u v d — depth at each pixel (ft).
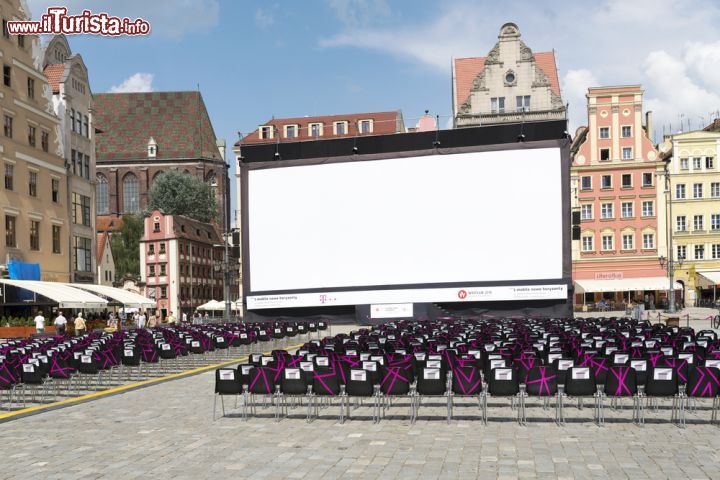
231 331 104.63
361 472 31.27
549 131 107.45
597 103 229.86
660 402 49.98
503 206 108.68
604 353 51.85
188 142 401.70
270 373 44.42
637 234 228.02
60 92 186.39
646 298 223.71
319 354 52.42
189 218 314.55
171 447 37.09
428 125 275.59
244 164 115.44
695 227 231.71
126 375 74.43
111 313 181.78
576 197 230.27
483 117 238.07
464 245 109.70
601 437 38.45
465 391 42.27
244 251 115.44
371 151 111.96
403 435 39.60
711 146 232.32
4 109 156.15
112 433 41.37
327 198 112.98
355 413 47.42
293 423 43.93
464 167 109.60
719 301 216.33
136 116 406.21
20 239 160.15
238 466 32.65
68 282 181.47
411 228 110.93
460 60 264.52
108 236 282.97
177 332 92.38
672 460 32.86
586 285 222.69
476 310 109.60
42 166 171.12
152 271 279.90
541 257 107.76
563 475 30.35
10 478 31.17
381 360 49.98
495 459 33.40
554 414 46.21
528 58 238.07
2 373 51.85
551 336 70.90
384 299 111.75
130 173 395.55
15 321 142.00
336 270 112.78
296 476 30.71
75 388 61.57
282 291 114.32
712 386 40.52
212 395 57.77
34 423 45.32
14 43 162.20
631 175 228.63
